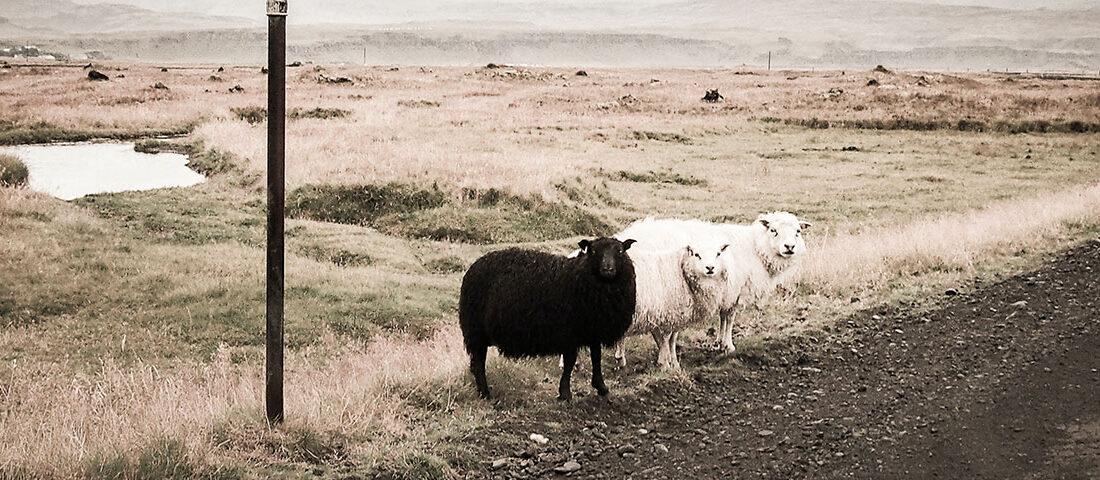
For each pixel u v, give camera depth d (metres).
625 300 9.01
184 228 22.25
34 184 28.05
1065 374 9.59
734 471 7.48
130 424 8.05
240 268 18.38
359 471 7.23
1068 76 127.31
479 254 21.12
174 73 86.88
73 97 52.72
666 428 8.57
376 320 15.70
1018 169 34.44
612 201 27.25
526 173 26.45
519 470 7.51
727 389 9.75
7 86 60.47
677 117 49.09
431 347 12.65
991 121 45.59
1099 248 16.56
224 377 11.12
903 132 44.59
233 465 7.04
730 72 103.88
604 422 8.70
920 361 10.42
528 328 8.81
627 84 69.44
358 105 51.22
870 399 9.18
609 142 39.97
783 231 11.88
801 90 59.91
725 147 40.09
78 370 12.81
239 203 25.62
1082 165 35.00
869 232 21.72
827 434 8.23
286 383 10.25
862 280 14.70
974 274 14.88
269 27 7.29
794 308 13.30
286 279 17.36
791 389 9.66
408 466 7.29
